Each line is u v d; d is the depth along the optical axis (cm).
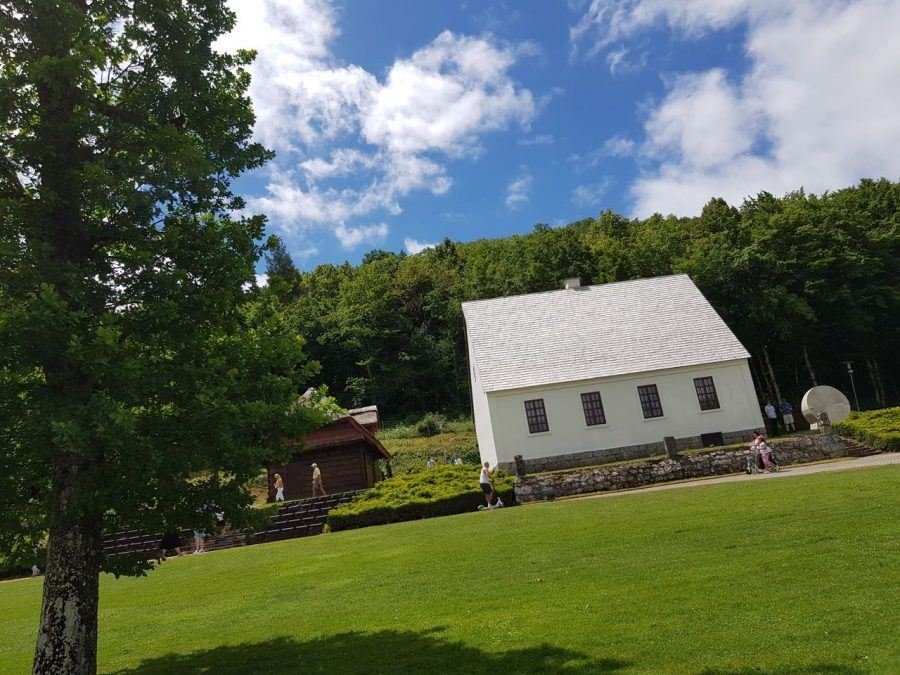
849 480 1669
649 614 793
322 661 767
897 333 4894
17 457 689
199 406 740
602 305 3791
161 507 775
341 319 7444
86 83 783
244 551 1947
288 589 1259
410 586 1131
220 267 802
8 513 693
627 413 3253
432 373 6962
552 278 6450
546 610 866
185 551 2288
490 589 1029
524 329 3662
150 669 823
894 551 958
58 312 612
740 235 5178
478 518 1941
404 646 787
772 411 3338
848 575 861
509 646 734
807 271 4762
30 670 875
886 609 712
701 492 1859
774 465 2353
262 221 921
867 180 6175
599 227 8606
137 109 816
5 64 756
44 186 739
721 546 1118
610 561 1113
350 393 7094
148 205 761
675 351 3394
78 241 773
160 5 803
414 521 2186
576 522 1580
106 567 824
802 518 1260
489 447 3481
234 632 979
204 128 865
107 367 628
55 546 720
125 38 819
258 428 798
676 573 977
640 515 1559
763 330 4878
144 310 757
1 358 619
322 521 2397
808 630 674
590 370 3322
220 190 884
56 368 686
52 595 700
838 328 4888
